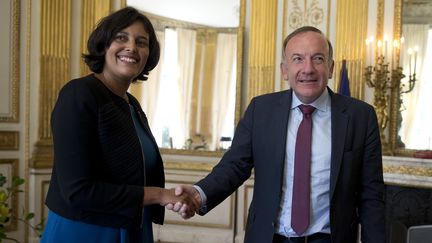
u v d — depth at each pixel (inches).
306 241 63.0
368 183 65.6
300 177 63.2
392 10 151.6
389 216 150.6
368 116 66.5
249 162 69.8
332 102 66.5
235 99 169.9
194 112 175.6
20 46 165.0
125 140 57.2
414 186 138.7
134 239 59.2
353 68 154.6
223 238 170.1
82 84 55.3
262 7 166.4
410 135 150.8
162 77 176.9
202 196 65.6
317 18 160.4
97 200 53.2
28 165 166.7
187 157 175.3
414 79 149.9
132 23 59.7
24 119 166.4
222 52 172.4
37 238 165.5
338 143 63.6
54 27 168.2
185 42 175.6
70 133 52.9
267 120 67.1
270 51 165.3
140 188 57.2
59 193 55.8
